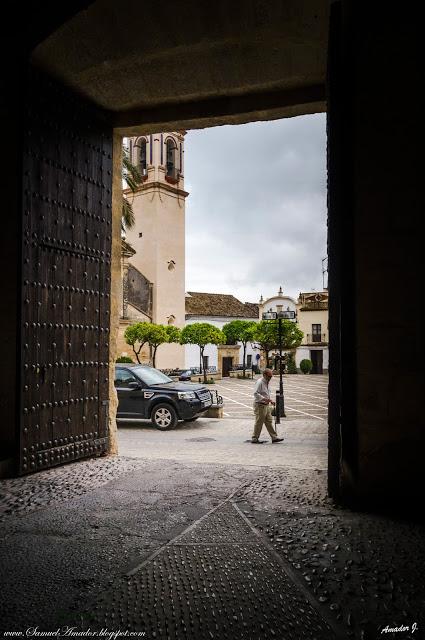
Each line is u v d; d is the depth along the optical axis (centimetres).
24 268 447
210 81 520
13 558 256
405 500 325
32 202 458
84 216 532
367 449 332
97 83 514
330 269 360
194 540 279
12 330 449
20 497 371
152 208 5225
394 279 329
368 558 254
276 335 4666
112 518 319
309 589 221
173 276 5309
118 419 1371
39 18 446
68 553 262
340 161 344
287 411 2006
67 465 494
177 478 430
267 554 259
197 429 1359
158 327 3612
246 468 473
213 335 4141
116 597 215
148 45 460
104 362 563
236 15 424
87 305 535
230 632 188
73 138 518
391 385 328
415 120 329
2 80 460
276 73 502
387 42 334
